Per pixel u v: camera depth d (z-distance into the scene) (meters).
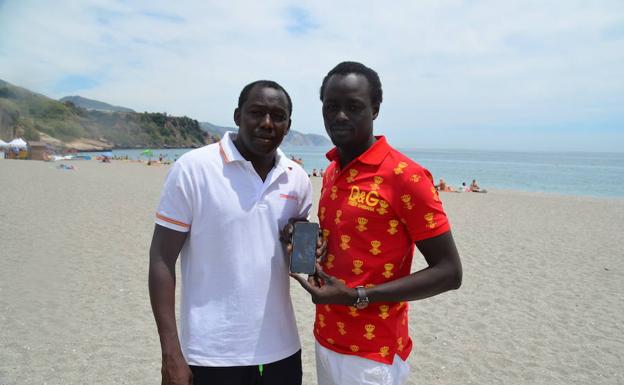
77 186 19.00
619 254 9.79
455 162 99.75
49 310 5.41
